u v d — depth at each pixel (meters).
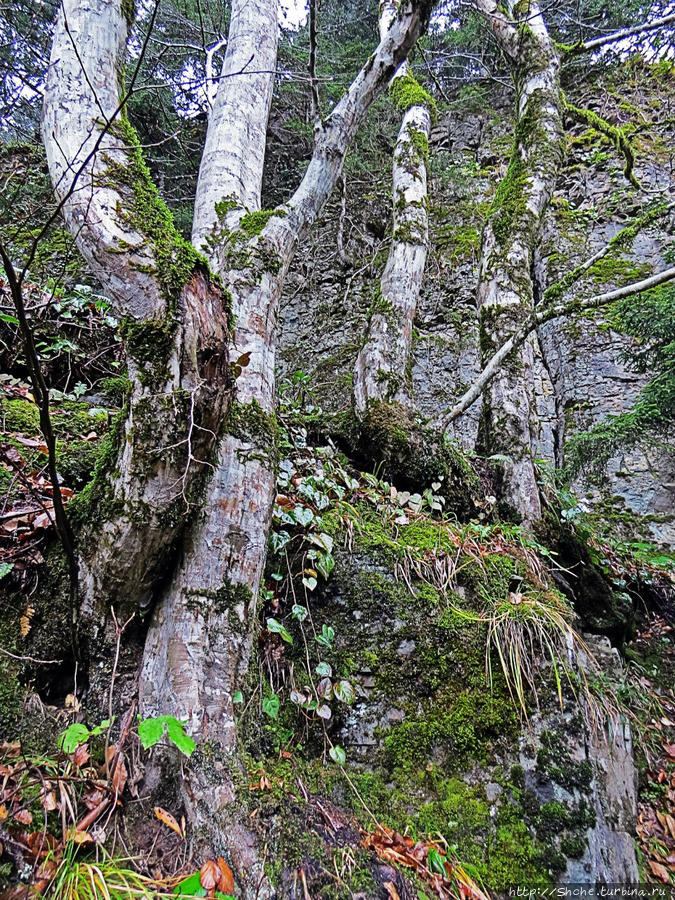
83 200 1.59
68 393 3.47
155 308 1.56
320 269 8.00
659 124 7.82
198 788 1.48
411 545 2.68
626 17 7.84
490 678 2.21
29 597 1.77
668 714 3.36
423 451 3.34
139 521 1.62
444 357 6.98
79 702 1.66
